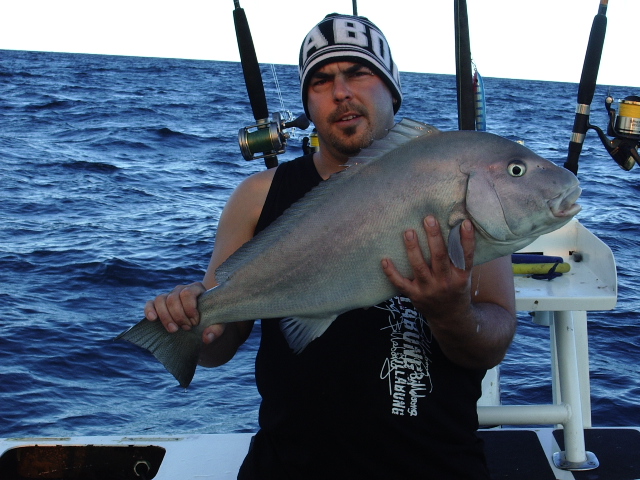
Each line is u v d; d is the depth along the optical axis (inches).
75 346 222.7
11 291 275.1
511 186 66.1
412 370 75.5
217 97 1520.7
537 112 1433.3
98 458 107.8
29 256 324.5
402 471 75.7
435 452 75.0
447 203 66.4
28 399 187.6
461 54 114.7
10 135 781.3
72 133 821.2
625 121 113.8
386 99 82.0
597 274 107.9
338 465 77.0
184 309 73.3
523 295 98.7
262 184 86.4
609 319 243.0
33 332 232.2
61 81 1831.9
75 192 487.2
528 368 205.0
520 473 101.0
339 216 69.4
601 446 107.7
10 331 231.8
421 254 64.6
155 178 560.7
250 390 193.5
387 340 76.2
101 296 275.9
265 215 83.9
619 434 111.5
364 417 75.2
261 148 114.2
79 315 252.4
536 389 190.5
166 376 204.4
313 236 70.4
